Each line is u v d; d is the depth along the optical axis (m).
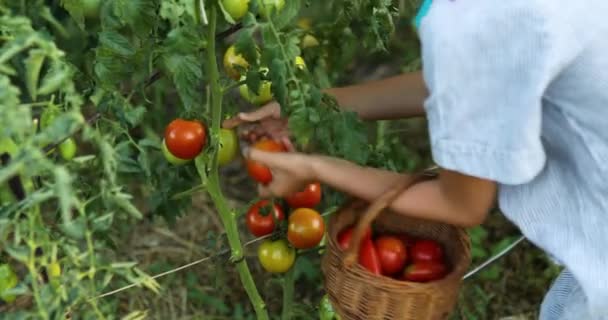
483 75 1.02
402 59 2.74
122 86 1.79
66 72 1.10
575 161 1.18
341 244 1.37
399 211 1.22
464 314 2.04
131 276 1.22
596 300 1.21
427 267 1.37
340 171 1.26
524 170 1.05
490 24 1.00
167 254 2.24
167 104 2.33
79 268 1.18
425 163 2.51
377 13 1.45
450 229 1.42
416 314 1.27
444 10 1.04
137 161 1.38
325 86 1.69
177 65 1.21
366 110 1.45
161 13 1.21
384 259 1.38
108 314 1.27
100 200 1.34
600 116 1.11
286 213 1.52
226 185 2.47
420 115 1.44
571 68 1.06
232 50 1.40
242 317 2.02
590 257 1.20
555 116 1.14
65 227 1.09
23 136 1.04
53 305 1.12
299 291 2.11
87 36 1.68
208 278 2.17
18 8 1.37
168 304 2.08
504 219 2.37
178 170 1.50
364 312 1.28
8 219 1.08
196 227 2.34
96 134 1.13
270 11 1.22
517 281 2.19
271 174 1.33
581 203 1.19
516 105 1.02
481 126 1.05
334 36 1.49
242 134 1.47
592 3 1.03
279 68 1.22
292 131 1.27
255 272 2.17
